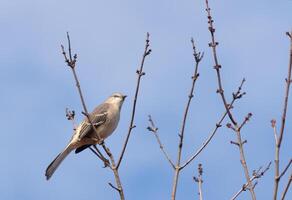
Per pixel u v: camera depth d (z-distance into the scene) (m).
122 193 10.09
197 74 10.11
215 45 9.88
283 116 8.57
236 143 9.57
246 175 9.14
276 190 8.34
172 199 9.48
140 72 10.56
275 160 8.47
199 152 10.02
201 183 9.98
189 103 10.05
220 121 10.27
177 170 9.80
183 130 9.97
